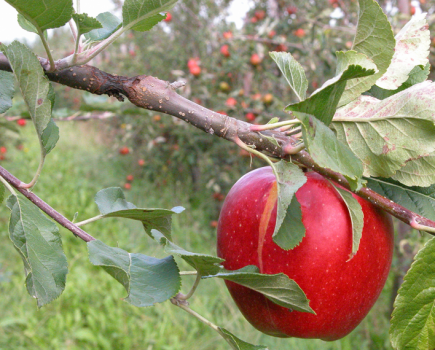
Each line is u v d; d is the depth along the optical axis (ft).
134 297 0.84
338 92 0.79
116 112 2.47
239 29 4.86
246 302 1.15
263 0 5.20
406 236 3.68
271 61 4.72
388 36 0.90
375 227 1.08
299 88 0.93
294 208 0.96
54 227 0.89
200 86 5.15
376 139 0.96
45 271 0.86
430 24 3.82
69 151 10.55
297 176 0.89
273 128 0.99
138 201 7.39
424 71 1.02
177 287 0.87
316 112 0.78
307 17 4.45
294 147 0.96
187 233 6.15
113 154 9.46
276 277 0.89
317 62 4.24
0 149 7.06
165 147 6.93
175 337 4.06
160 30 7.15
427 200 1.01
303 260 1.03
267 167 1.18
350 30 3.97
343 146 0.81
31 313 4.28
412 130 0.93
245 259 1.07
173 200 7.30
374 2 0.87
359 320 1.13
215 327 0.93
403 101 0.94
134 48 7.63
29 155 9.36
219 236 1.15
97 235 6.01
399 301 0.89
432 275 0.88
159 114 6.39
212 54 5.63
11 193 0.89
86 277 4.83
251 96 4.82
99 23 0.89
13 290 4.62
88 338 3.85
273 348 3.98
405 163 0.94
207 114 0.97
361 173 0.80
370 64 0.83
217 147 6.09
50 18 0.87
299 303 0.93
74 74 0.96
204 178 6.82
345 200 1.04
